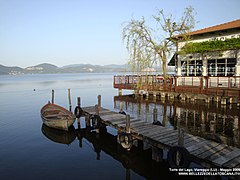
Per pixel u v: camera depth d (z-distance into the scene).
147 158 9.35
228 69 20.36
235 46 18.58
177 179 7.48
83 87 54.47
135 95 25.95
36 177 8.11
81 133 13.95
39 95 37.28
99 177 8.11
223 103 17.55
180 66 24.48
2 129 15.02
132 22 20.66
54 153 10.62
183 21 21.97
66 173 8.43
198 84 22.31
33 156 10.23
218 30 20.44
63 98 33.00
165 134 9.23
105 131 13.84
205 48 20.55
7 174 8.37
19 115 20.00
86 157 10.09
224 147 7.54
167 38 22.44
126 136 9.84
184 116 15.64
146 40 20.67
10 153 10.60
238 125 12.70
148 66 20.16
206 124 13.30
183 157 6.99
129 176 8.17
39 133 14.09
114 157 10.06
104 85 61.91
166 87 22.64
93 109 15.93
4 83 74.81
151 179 7.95
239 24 20.27
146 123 11.34
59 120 13.55
